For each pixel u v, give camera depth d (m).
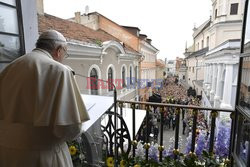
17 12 1.71
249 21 1.59
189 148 2.31
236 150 1.74
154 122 6.05
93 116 1.60
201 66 23.59
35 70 0.93
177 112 2.09
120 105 2.29
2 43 1.59
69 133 0.96
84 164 1.90
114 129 2.04
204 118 9.03
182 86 36.84
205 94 18.03
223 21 13.84
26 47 1.80
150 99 16.05
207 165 1.98
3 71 1.02
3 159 1.00
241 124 1.64
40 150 0.96
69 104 0.95
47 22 5.81
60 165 1.03
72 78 1.03
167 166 2.04
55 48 1.11
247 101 1.52
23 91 0.92
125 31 14.43
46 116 0.89
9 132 0.96
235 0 13.20
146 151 2.20
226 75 9.61
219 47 11.22
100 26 13.88
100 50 7.02
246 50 1.63
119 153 2.22
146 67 19.88
